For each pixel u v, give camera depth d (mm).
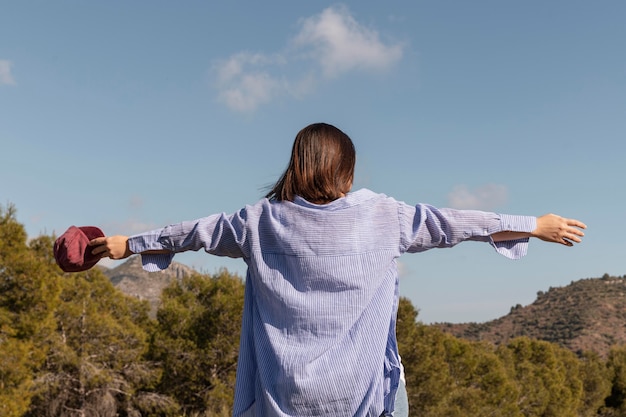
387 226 2004
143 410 21938
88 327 19938
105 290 22375
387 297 1949
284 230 1967
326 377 1811
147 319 23859
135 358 20781
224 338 20891
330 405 1811
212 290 22203
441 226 2037
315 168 2012
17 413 14180
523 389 35312
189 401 21906
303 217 1963
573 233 2070
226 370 21641
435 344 24328
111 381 20047
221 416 18562
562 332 147875
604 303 162500
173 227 2055
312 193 2016
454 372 28703
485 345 39094
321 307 1890
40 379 18078
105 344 20641
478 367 29734
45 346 16766
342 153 2051
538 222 2092
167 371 21688
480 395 27188
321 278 1913
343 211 1965
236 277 23031
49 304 15680
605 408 52688
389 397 1897
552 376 40219
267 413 1871
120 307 22750
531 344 42750
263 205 2033
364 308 1903
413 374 21297
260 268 1964
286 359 1841
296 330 1889
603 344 132875
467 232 2037
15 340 14820
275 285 1933
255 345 1929
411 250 2061
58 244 2100
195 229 2027
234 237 2008
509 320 174375
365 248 1955
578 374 49219
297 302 1896
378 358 1862
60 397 19672
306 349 1854
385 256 1971
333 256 1928
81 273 21844
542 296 190500
